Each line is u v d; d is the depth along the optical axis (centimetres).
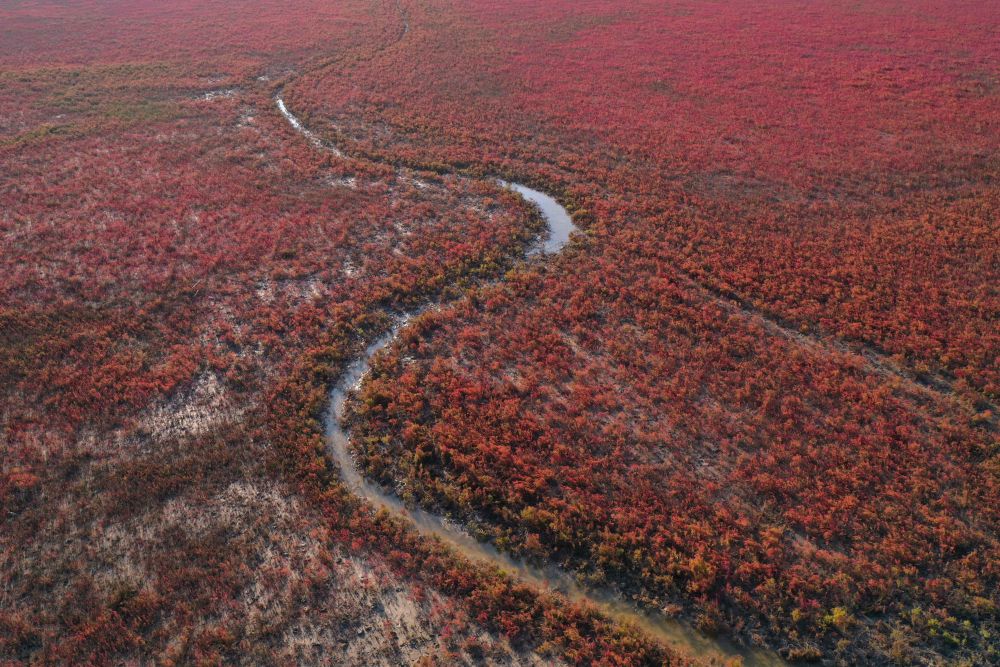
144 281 2847
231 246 3103
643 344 2453
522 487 1872
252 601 1633
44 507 1861
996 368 2258
